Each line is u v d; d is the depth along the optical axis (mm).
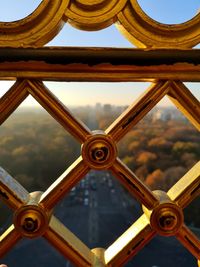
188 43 240
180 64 244
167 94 263
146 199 261
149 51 240
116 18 236
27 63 238
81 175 258
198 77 250
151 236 271
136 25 234
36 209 250
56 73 244
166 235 260
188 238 271
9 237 261
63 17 234
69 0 226
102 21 233
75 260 273
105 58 240
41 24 231
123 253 273
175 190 280
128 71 246
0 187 257
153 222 258
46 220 252
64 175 263
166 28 234
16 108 253
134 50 240
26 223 250
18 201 257
